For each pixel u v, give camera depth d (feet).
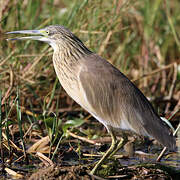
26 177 27.55
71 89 32.07
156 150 34.40
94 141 34.78
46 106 41.22
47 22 45.78
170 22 48.34
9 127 32.99
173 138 30.55
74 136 35.17
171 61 53.42
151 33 50.75
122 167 29.53
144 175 28.35
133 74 47.96
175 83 44.65
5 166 29.22
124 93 30.89
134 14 51.39
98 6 43.70
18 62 41.37
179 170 29.71
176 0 55.62
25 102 41.34
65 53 32.12
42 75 42.32
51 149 31.86
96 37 44.50
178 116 41.37
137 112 30.73
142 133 30.48
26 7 47.01
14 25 44.09
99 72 30.91
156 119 30.99
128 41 49.90
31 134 35.22
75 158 31.65
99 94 30.66
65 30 32.68
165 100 44.06
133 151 33.12
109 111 30.76
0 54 42.65
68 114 41.68
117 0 42.93
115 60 47.14
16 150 31.68
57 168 27.35
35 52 43.75
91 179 26.99
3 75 40.86
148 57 49.14
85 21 43.62
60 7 53.31
